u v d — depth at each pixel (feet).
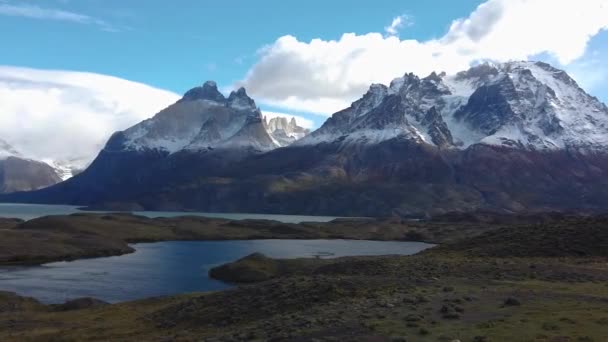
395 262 238.07
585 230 278.87
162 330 179.01
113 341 170.50
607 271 198.18
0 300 294.87
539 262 224.53
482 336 108.99
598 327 113.29
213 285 405.59
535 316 124.98
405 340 110.93
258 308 176.04
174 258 618.03
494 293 156.66
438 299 150.10
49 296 357.20
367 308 145.18
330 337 119.34
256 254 474.49
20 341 187.01
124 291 377.71
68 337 186.80
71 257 609.83
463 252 278.46
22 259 574.15
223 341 134.92
